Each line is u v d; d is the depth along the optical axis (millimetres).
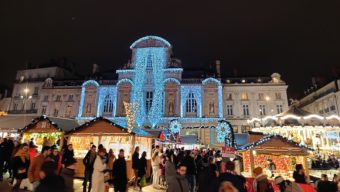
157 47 53875
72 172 5719
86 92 53438
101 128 19031
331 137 25609
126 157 18812
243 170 15820
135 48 54500
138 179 15039
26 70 63250
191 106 50219
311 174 19906
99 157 10992
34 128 20141
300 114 22141
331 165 23406
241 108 51125
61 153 12484
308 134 24203
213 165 9664
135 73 52594
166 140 26984
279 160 14789
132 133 18438
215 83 51125
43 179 4379
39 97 57875
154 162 16844
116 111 50625
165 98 50781
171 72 52375
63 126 20391
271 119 23641
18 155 10891
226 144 23812
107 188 11453
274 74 52781
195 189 14281
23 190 11852
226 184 4840
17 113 58500
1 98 63750
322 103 53562
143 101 50875
